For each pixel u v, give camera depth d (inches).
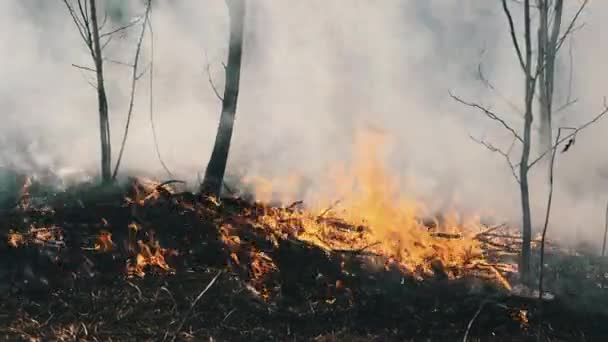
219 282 291.4
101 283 288.0
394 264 313.7
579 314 286.4
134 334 259.0
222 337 262.2
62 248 301.1
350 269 306.5
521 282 298.2
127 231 312.5
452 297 293.3
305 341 264.7
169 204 330.6
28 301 275.9
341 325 276.1
